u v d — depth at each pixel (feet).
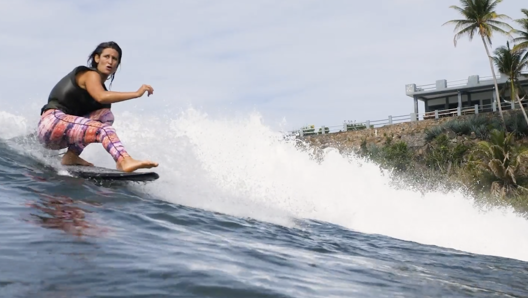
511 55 193.26
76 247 15.58
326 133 219.41
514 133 190.08
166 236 19.34
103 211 21.75
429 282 19.13
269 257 18.89
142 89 29.25
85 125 29.12
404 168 180.45
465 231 45.24
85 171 28.27
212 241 20.01
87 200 23.49
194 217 24.39
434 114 226.58
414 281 18.90
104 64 30.12
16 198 21.85
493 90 228.63
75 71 29.50
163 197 27.48
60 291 11.87
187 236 20.08
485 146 163.84
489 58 199.82
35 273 12.89
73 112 30.37
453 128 193.88
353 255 23.76
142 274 13.61
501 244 43.34
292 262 18.75
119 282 12.81
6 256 13.99
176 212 24.44
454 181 165.48
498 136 161.79
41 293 11.64
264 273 15.90
